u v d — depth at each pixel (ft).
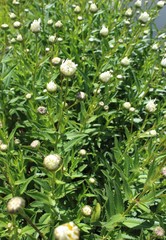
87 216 0.73
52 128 0.94
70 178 0.90
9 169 0.85
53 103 1.05
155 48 1.33
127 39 1.39
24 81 1.13
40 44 1.30
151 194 0.74
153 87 1.22
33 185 0.94
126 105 1.05
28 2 1.61
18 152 0.93
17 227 0.75
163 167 0.72
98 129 1.03
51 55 1.16
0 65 1.19
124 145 1.07
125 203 0.88
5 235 0.77
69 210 0.86
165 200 0.78
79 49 1.34
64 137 0.90
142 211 0.84
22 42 1.16
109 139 1.15
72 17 1.47
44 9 1.55
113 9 1.51
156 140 0.96
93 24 1.49
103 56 1.15
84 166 0.92
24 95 1.11
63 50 1.24
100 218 0.87
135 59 1.46
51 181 0.77
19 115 1.14
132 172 0.91
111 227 0.78
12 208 0.57
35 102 1.03
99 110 1.07
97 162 1.01
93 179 0.89
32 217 0.77
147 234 0.85
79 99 0.91
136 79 1.16
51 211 0.77
